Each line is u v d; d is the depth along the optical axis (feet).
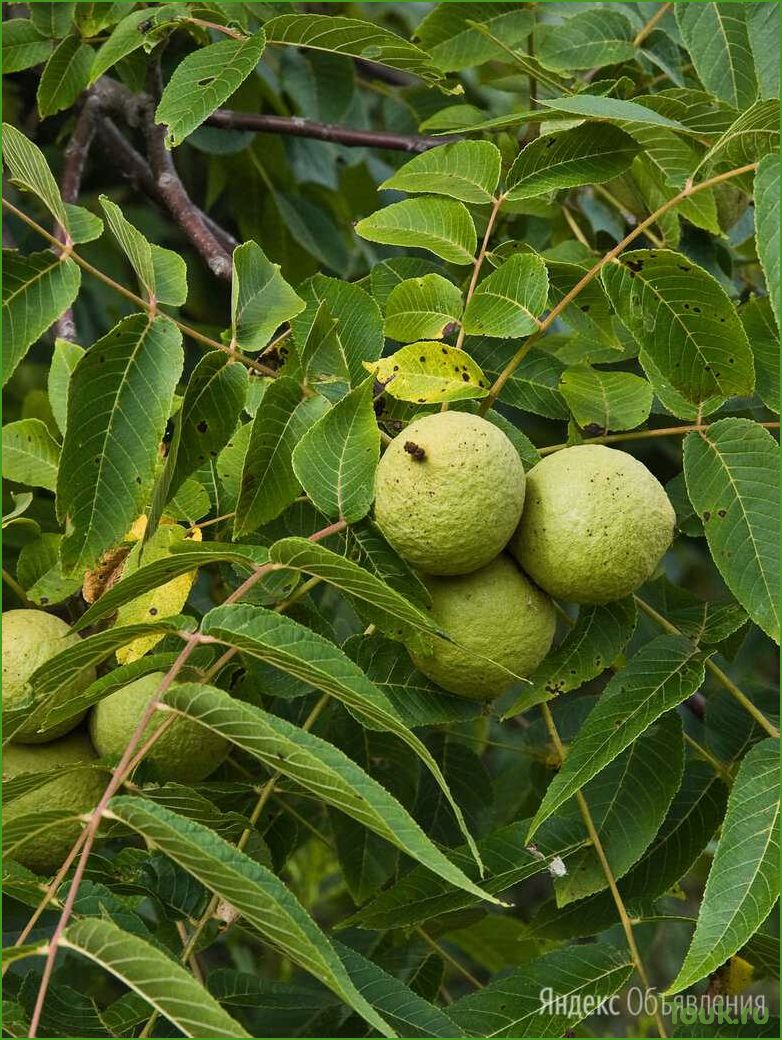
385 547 6.86
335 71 12.29
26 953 4.77
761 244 6.29
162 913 7.70
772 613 6.94
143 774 7.23
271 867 7.48
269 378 7.91
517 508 6.60
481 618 6.81
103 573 7.70
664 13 10.34
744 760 6.48
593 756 6.62
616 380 7.97
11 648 7.14
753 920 5.98
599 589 6.82
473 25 9.50
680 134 8.55
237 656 7.09
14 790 5.99
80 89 9.76
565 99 7.22
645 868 7.84
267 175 12.87
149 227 13.93
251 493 7.13
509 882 7.22
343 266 12.89
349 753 8.46
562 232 11.09
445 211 7.78
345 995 4.80
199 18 9.14
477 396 7.16
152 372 6.80
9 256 6.81
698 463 7.32
